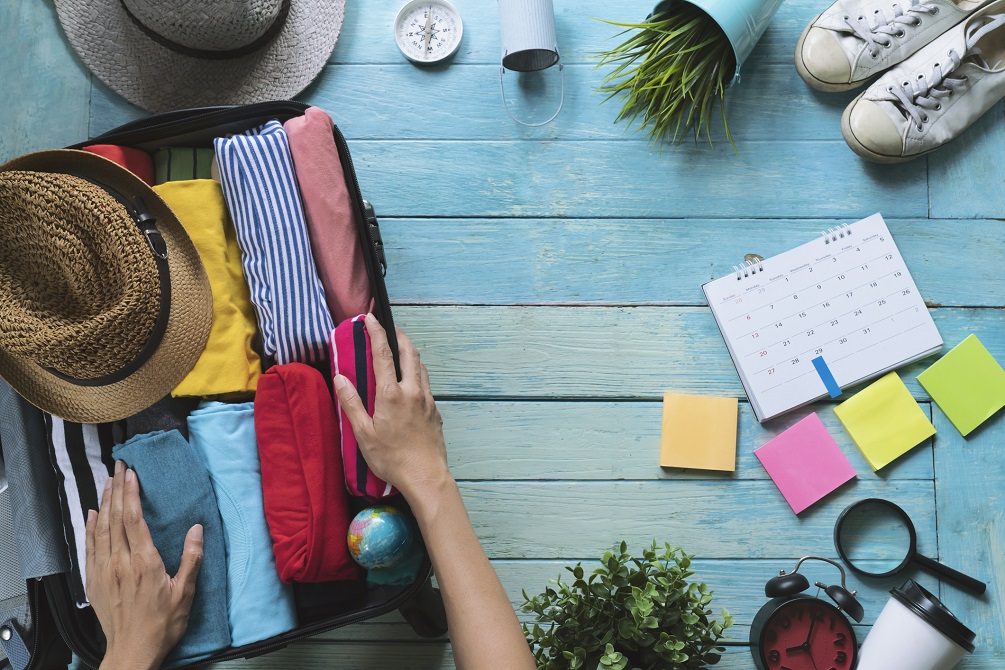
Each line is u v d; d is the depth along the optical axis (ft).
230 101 4.02
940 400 4.01
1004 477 3.98
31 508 3.07
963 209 4.13
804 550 3.95
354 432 2.91
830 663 3.67
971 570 3.94
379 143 4.16
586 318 4.09
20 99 3.46
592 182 4.15
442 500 2.83
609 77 4.09
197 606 2.97
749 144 4.17
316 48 4.05
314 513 3.00
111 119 4.09
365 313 3.30
